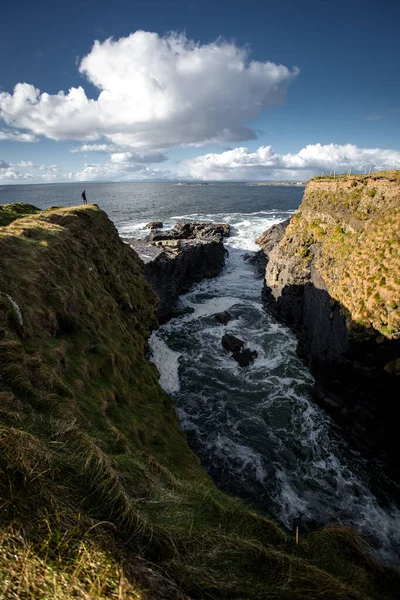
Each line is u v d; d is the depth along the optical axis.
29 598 3.72
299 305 39.34
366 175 37.28
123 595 3.84
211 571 5.23
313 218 41.81
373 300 23.77
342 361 24.48
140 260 42.59
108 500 5.50
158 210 138.62
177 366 33.06
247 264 68.12
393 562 15.95
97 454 6.51
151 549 5.13
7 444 5.18
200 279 58.66
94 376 14.71
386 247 25.62
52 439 6.77
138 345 24.64
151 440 14.40
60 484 5.34
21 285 14.99
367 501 19.42
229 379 30.97
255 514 8.43
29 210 32.47
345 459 22.25
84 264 22.62
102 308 20.91
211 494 9.03
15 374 9.33
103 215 35.38
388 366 21.70
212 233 79.25
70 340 15.37
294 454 22.52
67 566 4.01
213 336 39.44
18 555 3.98
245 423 25.27
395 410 21.89
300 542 7.78
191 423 25.09
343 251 31.86
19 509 4.42
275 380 30.78
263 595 5.02
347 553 7.96
